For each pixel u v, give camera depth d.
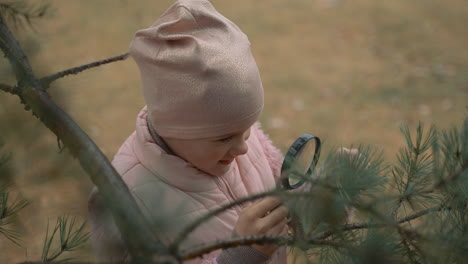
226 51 1.35
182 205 0.90
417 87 5.39
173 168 1.44
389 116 4.89
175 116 1.37
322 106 5.06
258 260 1.23
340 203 0.88
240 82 1.34
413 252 0.96
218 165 1.48
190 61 1.32
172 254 0.82
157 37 1.37
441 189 1.03
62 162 1.06
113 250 0.89
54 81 1.34
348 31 6.62
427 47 6.20
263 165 1.70
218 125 1.35
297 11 7.14
